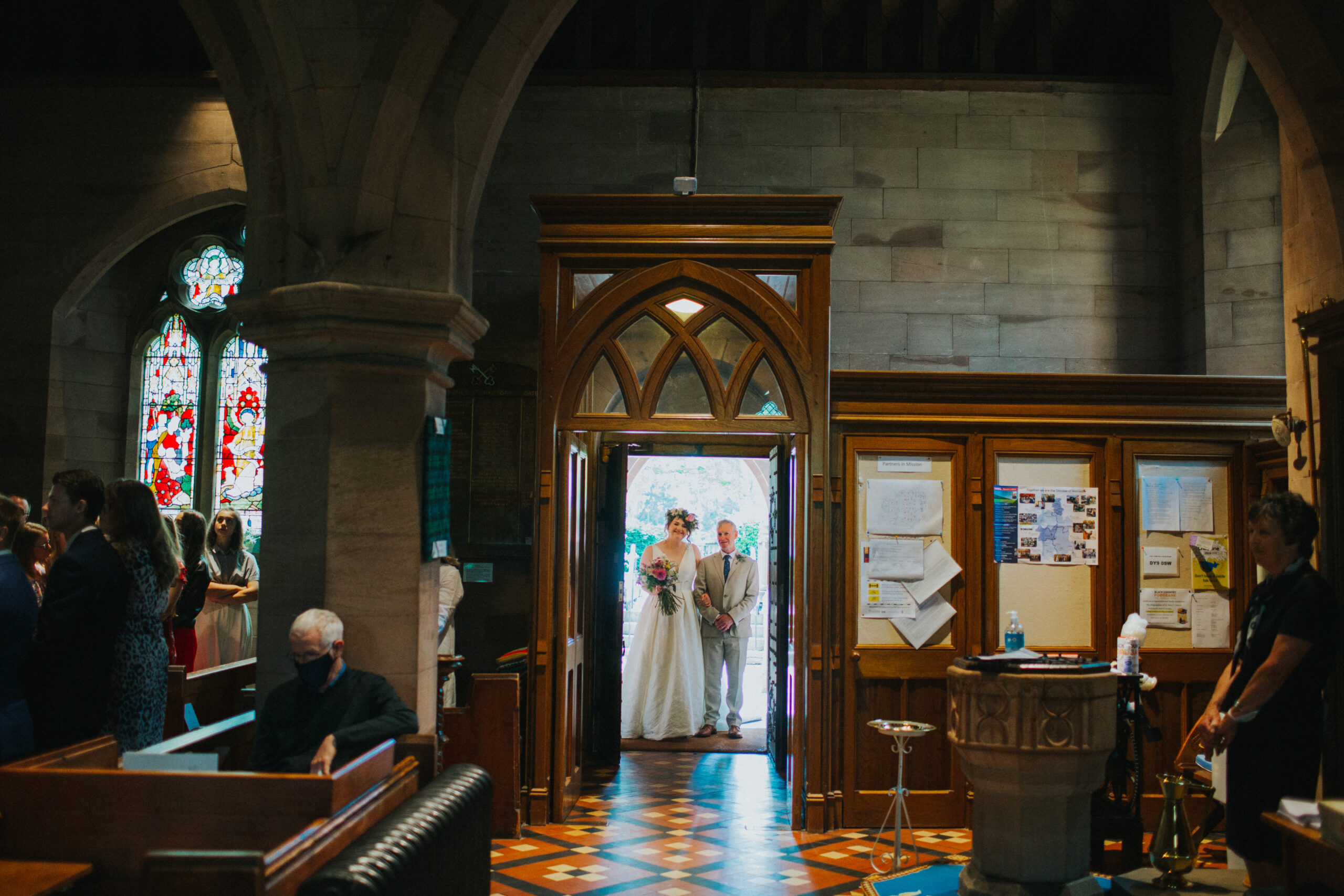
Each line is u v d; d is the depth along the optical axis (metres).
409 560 3.47
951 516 5.63
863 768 5.50
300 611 3.40
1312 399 3.90
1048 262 7.44
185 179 7.84
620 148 7.53
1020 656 3.91
